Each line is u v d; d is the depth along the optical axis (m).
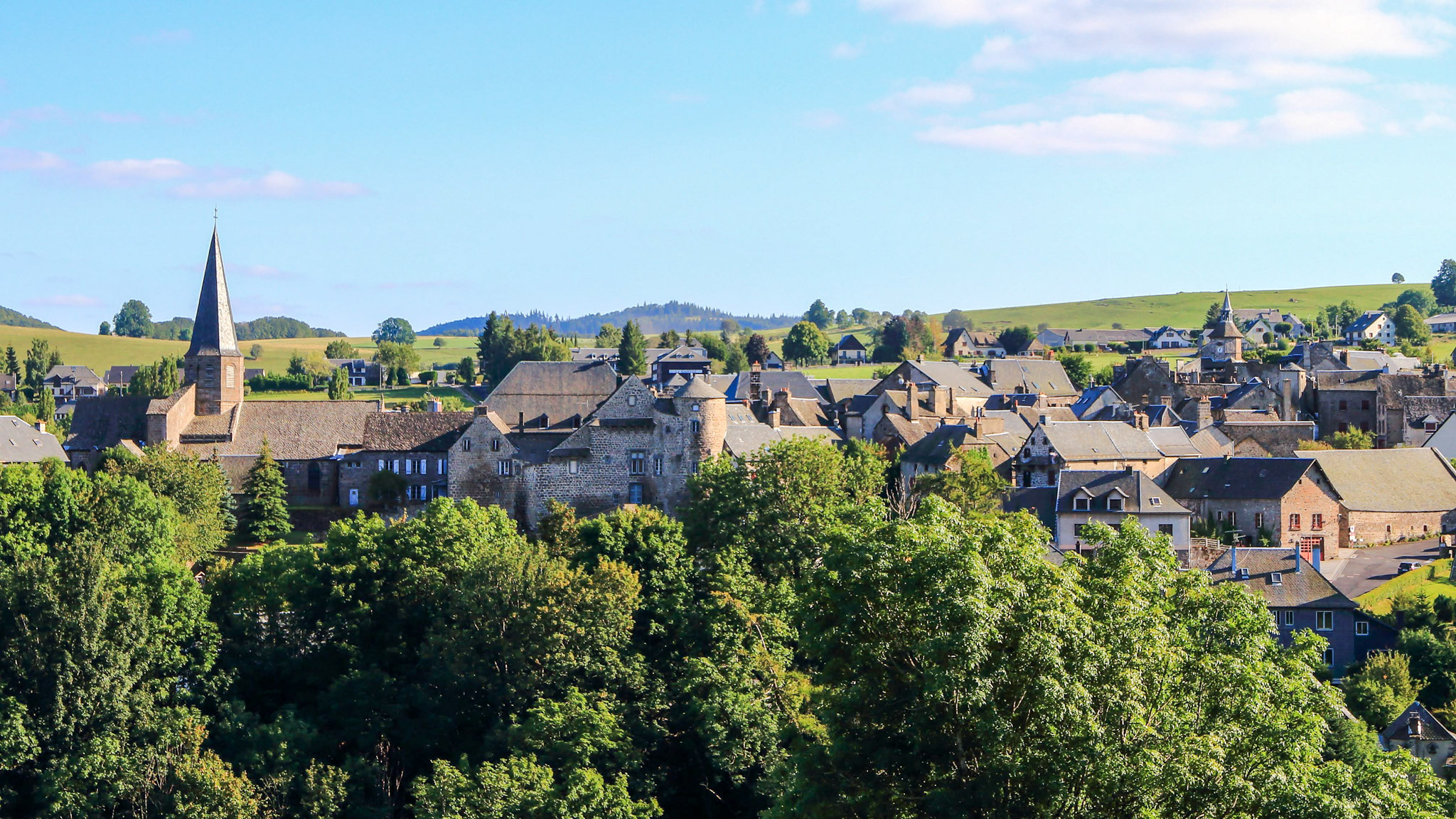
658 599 96.00
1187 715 48.09
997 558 49.38
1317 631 97.12
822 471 112.88
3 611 83.44
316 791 77.62
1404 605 100.69
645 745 84.69
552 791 73.12
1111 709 47.22
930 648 45.59
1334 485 125.12
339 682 89.44
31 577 84.25
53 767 77.94
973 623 45.25
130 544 103.19
